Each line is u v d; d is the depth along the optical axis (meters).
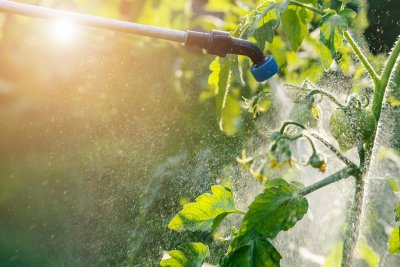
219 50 1.02
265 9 1.05
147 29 1.02
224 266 0.96
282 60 1.27
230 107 1.18
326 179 0.97
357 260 1.11
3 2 1.02
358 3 1.52
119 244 1.68
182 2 1.62
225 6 1.52
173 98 1.74
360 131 0.99
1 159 2.89
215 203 1.02
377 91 1.01
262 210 0.96
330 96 1.01
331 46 1.02
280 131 0.94
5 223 2.59
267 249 0.95
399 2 1.60
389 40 1.60
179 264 1.03
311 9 1.06
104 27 1.03
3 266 2.38
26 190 2.68
